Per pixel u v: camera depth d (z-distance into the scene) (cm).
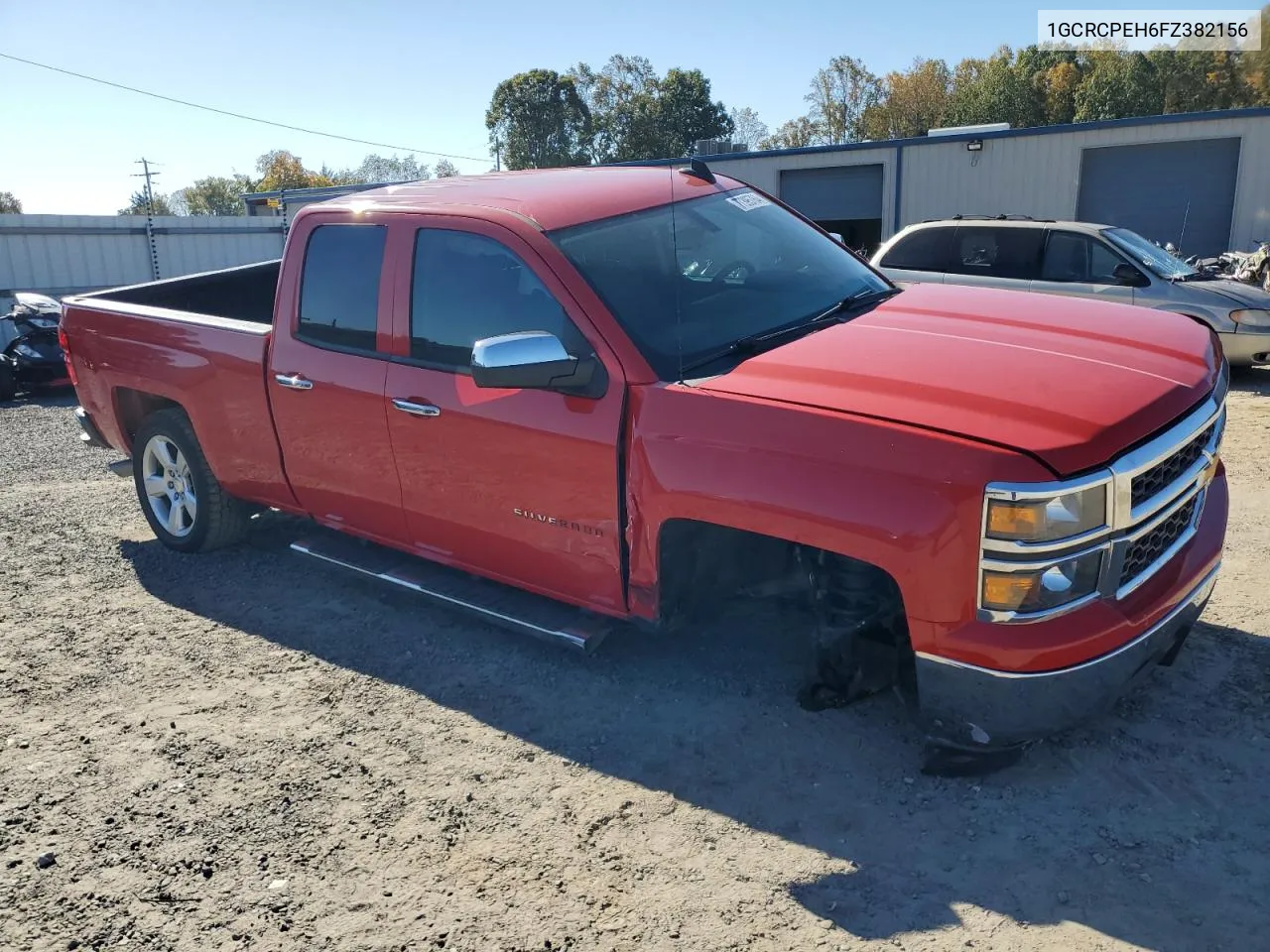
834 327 365
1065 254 1074
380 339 416
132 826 327
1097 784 312
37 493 757
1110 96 5869
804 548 337
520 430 367
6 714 404
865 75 8194
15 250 1959
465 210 396
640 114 7912
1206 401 321
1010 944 253
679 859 295
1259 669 371
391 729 377
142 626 483
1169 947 248
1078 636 279
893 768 329
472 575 439
